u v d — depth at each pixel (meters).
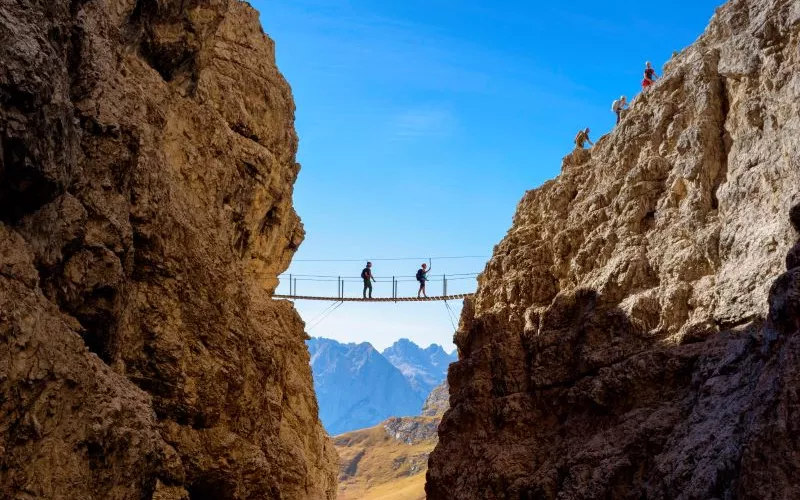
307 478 29.69
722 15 30.89
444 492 31.34
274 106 31.44
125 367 19.52
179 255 21.03
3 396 12.72
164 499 19.08
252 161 29.58
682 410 24.25
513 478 28.55
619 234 29.70
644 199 29.58
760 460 16.88
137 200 19.58
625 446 24.75
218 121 26.16
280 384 30.00
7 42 13.05
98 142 17.44
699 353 25.08
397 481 108.12
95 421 14.67
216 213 25.22
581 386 28.11
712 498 18.89
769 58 26.39
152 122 21.62
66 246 15.89
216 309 22.16
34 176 13.75
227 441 22.00
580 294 29.92
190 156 24.48
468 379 32.66
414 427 126.56
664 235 28.36
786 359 17.47
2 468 12.81
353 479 114.50
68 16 15.26
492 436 30.73
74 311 16.72
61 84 14.21
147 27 23.00
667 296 26.67
